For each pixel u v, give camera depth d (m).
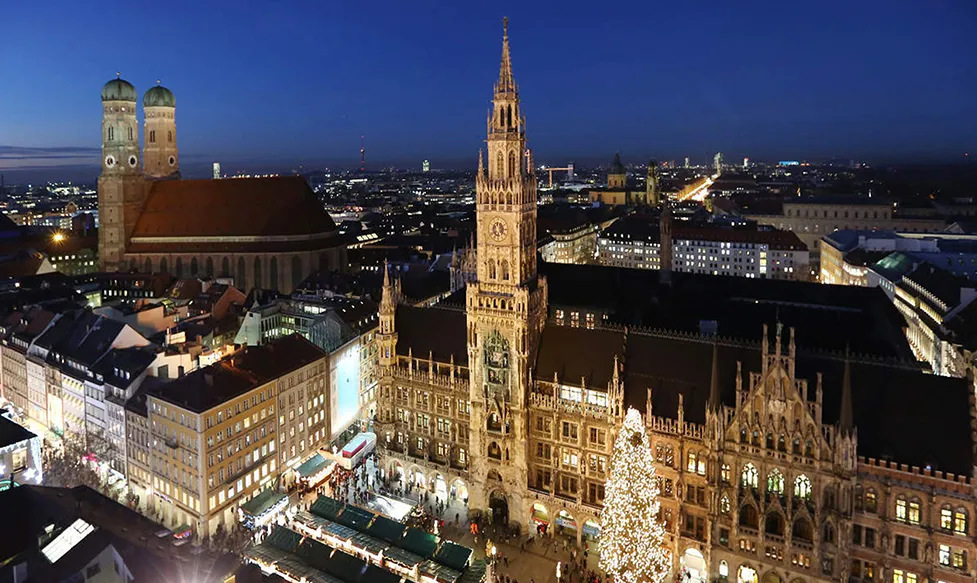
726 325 132.25
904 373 84.19
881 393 83.81
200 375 110.00
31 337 149.38
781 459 82.75
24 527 82.00
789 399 82.06
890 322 132.50
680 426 89.44
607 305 148.38
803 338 124.56
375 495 112.62
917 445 78.44
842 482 78.94
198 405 103.44
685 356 96.19
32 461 107.44
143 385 118.81
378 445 120.12
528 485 103.94
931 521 75.56
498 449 105.62
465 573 87.62
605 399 96.62
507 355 102.44
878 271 192.00
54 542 76.69
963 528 74.31
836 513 79.94
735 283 157.12
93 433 127.00
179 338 143.12
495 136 100.25
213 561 74.62
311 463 121.81
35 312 158.12
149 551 72.50
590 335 102.94
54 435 138.62
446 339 116.31
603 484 97.12
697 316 138.38
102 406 123.94
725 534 87.88
